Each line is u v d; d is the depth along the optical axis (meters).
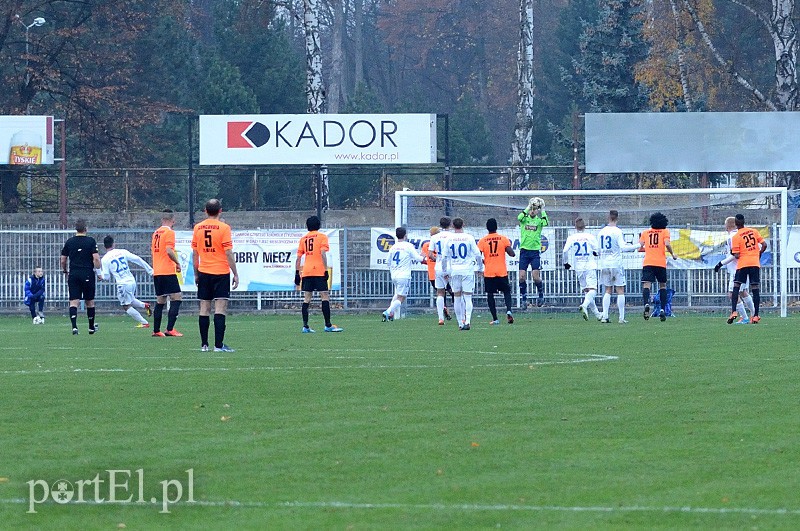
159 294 63.16
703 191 81.44
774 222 97.94
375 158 93.94
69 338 61.62
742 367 43.38
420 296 89.00
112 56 135.75
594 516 20.83
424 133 94.06
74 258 65.19
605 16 153.88
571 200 93.50
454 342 56.34
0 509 21.75
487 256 72.25
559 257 88.44
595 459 25.91
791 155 93.38
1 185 122.19
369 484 23.56
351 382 39.16
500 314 86.31
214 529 20.14
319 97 116.12
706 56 135.50
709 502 21.86
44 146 95.62
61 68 134.12
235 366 44.34
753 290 70.56
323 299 65.50
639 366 43.84
